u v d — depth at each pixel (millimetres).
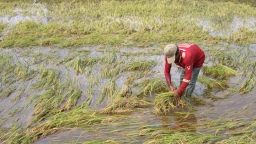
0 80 6398
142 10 12641
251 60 7375
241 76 6473
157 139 4078
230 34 9359
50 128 4613
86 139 4254
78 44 8625
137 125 4609
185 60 4375
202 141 4016
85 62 7234
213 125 4504
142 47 8516
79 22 10844
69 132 4461
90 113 4977
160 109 5062
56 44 8727
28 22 10453
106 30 9805
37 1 14680
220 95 5664
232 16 12211
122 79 6473
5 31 9883
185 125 4594
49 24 10375
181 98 5258
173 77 6480
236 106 5180
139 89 5887
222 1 15000
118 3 13992
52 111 5125
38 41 8703
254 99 5398
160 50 8109
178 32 9820
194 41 8875
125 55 7824
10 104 5484
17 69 6793
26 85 6199
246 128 4309
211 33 9969
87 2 14352
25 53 7938
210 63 7367
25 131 4586
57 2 14508
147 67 7008
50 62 7363
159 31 10078
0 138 4410
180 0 14539
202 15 12266
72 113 4934
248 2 14969
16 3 13867
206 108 5168
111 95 5625
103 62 7312
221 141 3982
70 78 6508
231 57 7520
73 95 5559
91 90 5934
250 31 9805
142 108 5188
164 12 12328
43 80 6309
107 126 4578
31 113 5148
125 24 10625
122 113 5055
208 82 6051
